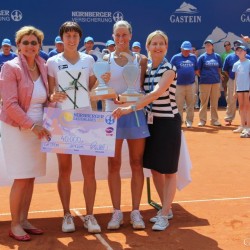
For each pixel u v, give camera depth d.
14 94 5.12
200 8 20.20
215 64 14.61
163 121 5.56
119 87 5.65
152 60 5.63
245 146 11.48
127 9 19.52
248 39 10.98
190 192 7.46
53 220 6.18
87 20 19.17
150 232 5.67
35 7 18.72
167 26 19.97
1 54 13.18
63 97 5.26
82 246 5.23
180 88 14.12
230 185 7.90
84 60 5.46
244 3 20.52
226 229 5.74
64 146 5.35
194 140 12.38
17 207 5.42
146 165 5.72
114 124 5.34
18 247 5.22
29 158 5.29
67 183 5.71
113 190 5.84
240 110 12.84
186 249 5.12
